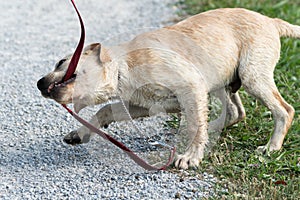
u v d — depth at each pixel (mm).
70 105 6793
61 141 6062
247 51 5734
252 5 9500
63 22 9961
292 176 5375
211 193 5043
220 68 5645
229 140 5961
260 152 5680
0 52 8648
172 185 5176
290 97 6762
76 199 5027
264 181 5238
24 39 9172
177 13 9938
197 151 5512
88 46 5387
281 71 7355
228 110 6105
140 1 10945
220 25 5723
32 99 7016
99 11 10500
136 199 4984
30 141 6066
